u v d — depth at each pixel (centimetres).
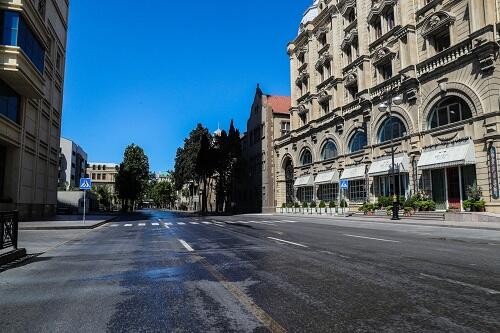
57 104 3903
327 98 4319
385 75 3400
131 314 511
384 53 3319
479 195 2344
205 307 536
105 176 14988
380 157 3288
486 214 2144
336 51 4175
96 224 2438
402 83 2991
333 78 4188
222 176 6925
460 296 561
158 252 1147
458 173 2552
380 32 3472
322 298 566
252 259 959
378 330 428
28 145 2944
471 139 2420
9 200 2628
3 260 932
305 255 1008
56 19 3744
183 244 1350
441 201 2686
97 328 459
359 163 3619
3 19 2308
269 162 5891
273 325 452
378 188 3347
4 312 530
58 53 3897
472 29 2433
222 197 7562
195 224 2580
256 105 6475
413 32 3017
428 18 2866
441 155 2589
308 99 4753
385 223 2450
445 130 2616
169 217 4122
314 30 4719
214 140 7088
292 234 1672
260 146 6194
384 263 857
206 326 456
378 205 3142
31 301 589
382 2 3347
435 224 2089
